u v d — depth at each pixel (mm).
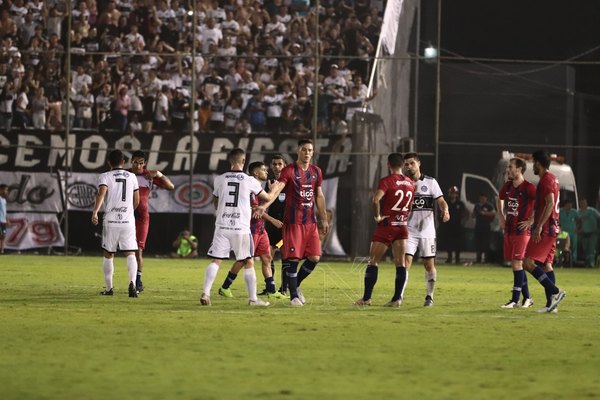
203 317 38250
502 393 23484
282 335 33094
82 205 88375
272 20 90188
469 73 101062
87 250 88375
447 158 98125
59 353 28516
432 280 45438
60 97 88562
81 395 22422
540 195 44219
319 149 88938
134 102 88938
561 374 26297
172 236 88812
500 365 27641
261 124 89312
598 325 38312
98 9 89688
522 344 32031
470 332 34969
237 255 43188
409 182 43719
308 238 44125
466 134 100438
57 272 64875
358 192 88688
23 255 86500
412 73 89438
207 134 89188
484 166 98562
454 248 89875
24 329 33688
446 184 97750
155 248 88688
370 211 88750
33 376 24812
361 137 88875
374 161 88938
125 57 89375
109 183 46969
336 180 88875
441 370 26641
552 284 44188
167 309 41312
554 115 100250
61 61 88875
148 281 59250
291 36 89938
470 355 29391
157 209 88562
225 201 43031
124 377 24812
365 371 26250
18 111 88125
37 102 88312
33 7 89000
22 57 88625
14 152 88062
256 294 48531
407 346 31047
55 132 88375
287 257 43875
